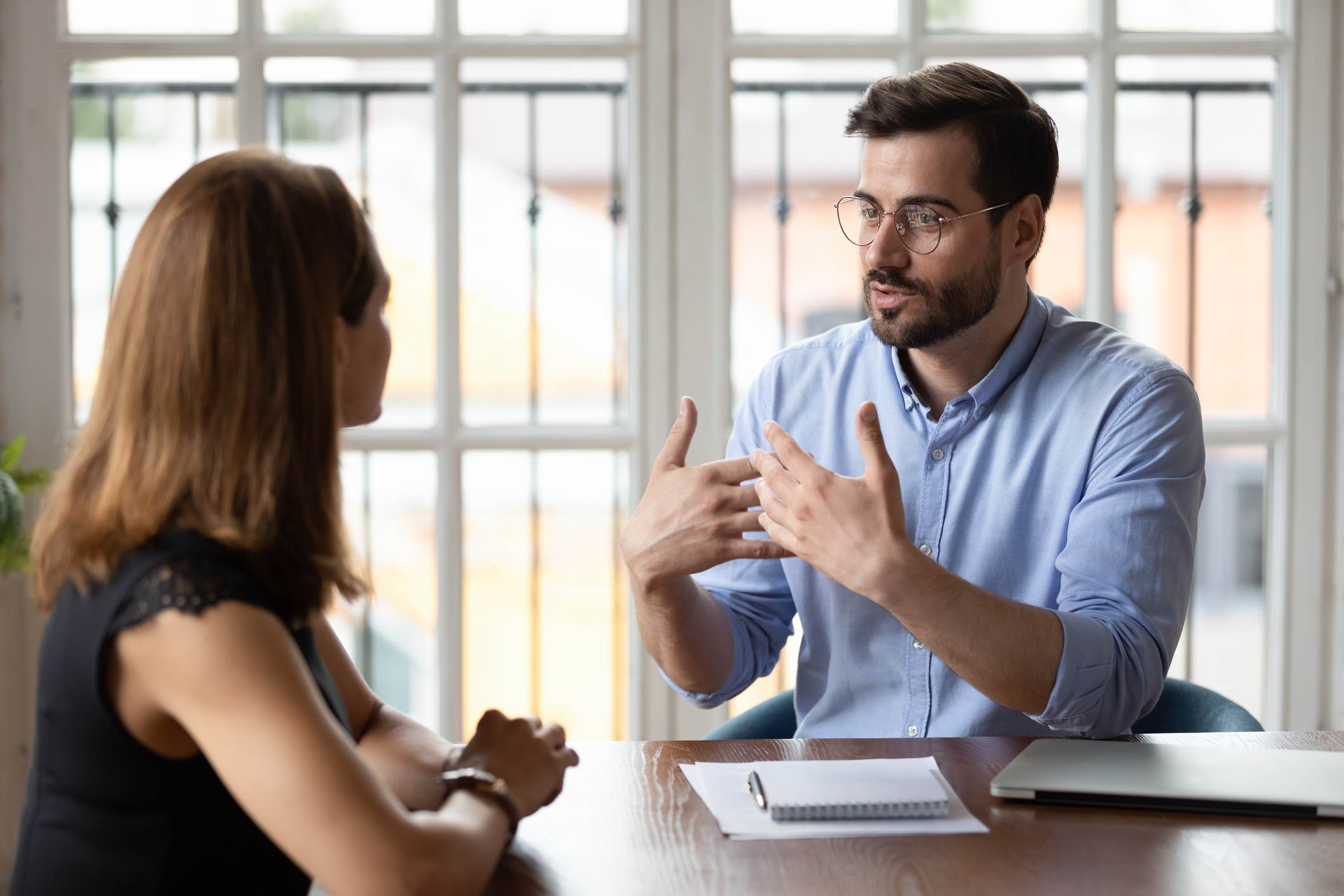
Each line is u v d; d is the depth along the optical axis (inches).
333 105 95.7
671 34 93.6
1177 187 97.5
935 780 44.7
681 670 59.8
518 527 98.6
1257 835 40.7
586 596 99.7
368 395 41.0
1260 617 99.7
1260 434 96.3
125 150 95.3
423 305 97.3
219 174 36.4
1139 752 48.1
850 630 63.1
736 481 53.6
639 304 95.0
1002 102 58.7
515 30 94.3
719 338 95.3
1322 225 95.3
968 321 59.6
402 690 99.1
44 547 36.4
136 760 34.9
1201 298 98.5
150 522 34.6
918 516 63.7
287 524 36.2
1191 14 95.0
